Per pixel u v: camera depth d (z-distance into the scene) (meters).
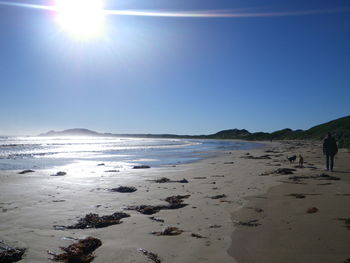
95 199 10.04
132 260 5.21
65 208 8.81
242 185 12.34
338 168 17.70
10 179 14.79
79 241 5.95
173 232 6.57
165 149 49.84
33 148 48.38
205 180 14.08
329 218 7.33
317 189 10.96
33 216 7.94
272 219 7.42
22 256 5.38
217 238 6.21
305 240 5.95
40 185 12.95
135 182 13.76
